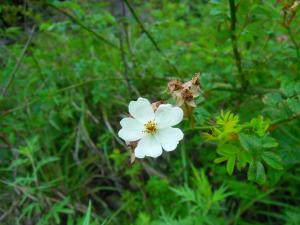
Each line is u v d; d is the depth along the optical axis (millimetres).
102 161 294
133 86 302
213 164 264
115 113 318
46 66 329
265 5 248
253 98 262
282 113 188
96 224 245
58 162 290
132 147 173
